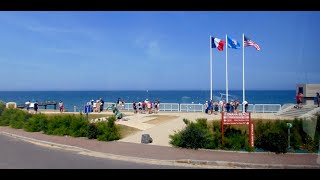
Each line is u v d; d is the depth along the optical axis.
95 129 23.11
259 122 21.75
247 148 18.39
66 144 20.75
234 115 19.08
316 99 34.56
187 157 16.56
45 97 152.38
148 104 36.06
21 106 46.50
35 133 26.45
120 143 21.05
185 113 34.84
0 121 32.97
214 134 19.80
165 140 21.62
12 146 20.67
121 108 40.66
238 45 34.72
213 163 15.50
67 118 26.39
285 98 120.12
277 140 18.02
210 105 34.25
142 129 25.53
